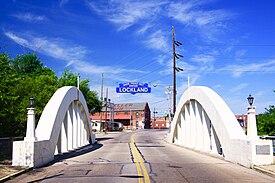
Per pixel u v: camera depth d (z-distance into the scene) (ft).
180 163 52.75
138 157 64.59
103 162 55.57
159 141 142.51
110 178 37.11
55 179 37.22
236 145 51.44
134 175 39.22
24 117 70.13
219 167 47.11
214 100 64.54
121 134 217.15
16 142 46.85
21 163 46.52
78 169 46.03
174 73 136.26
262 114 90.27
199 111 81.00
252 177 37.68
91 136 120.26
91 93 165.99
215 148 67.46
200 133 80.53
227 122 57.31
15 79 62.54
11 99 60.08
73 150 81.82
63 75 141.28
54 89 95.40
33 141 47.09
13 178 38.45
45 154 53.26
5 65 61.21
